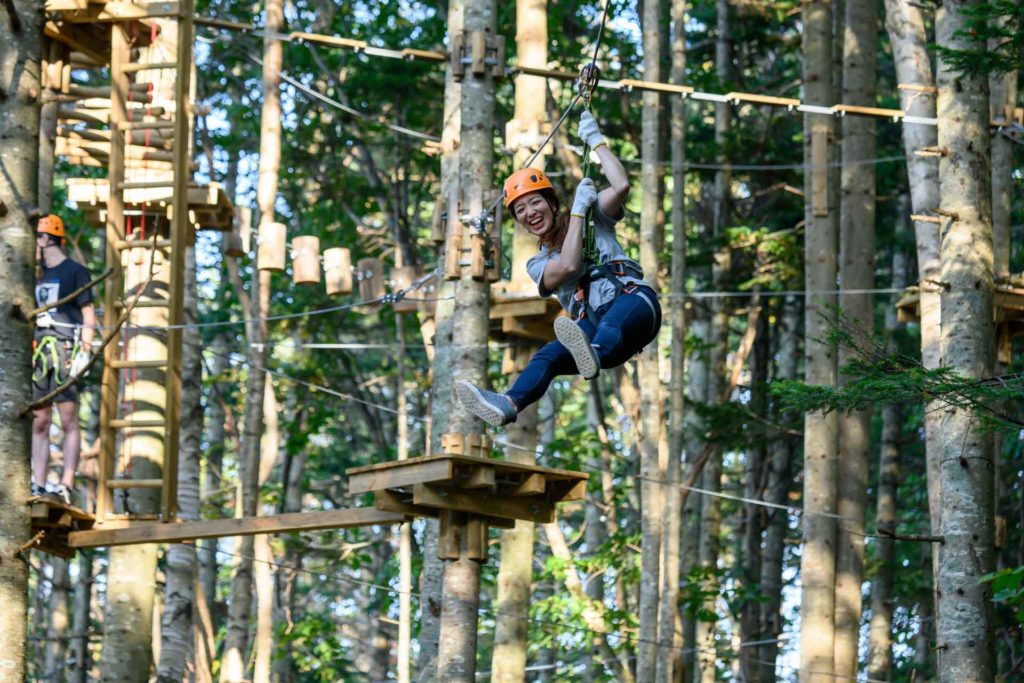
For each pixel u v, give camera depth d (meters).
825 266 18.27
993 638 11.01
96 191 13.94
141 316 14.41
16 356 9.25
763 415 24.66
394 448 29.97
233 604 20.22
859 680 17.09
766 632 24.88
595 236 7.30
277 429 23.22
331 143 26.06
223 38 22.64
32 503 11.37
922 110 15.23
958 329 11.29
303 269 13.90
